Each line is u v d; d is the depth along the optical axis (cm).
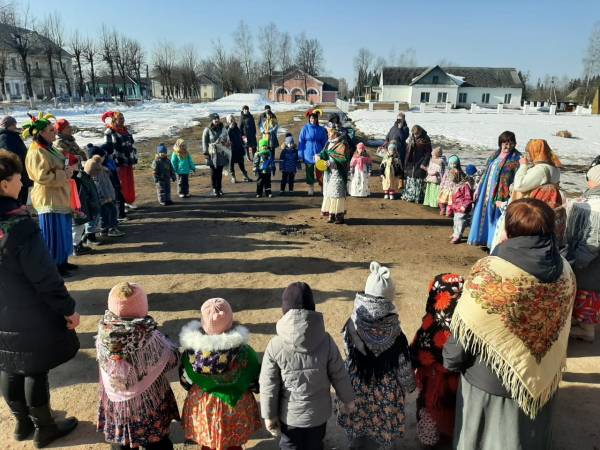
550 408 259
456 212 771
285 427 271
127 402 275
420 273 640
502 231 518
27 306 284
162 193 1007
